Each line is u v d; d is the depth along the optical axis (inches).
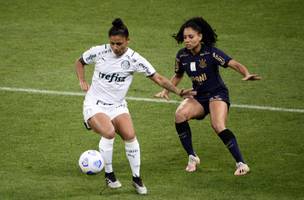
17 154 1323.8
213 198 1120.8
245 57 1943.9
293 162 1306.6
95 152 1135.0
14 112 1546.5
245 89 1723.7
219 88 1266.0
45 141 1396.4
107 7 2267.5
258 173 1251.8
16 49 1953.7
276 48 2009.1
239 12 2234.3
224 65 1225.4
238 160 1229.7
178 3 2285.9
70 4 2281.0
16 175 1214.9
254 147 1384.1
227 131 1226.6
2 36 2047.2
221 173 1254.3
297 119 1537.9
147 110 1582.2
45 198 1106.1
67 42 2014.0
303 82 1769.2
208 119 1542.8
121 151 1362.0
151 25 2143.2
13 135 1419.8
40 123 1491.1
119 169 1272.1
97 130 1138.7
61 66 1845.5
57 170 1250.6
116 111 1155.9
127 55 1135.0
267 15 2215.8
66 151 1348.4
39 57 1902.1
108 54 1136.2
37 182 1182.3
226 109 1256.8
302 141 1412.4
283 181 1213.7
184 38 1228.5
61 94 1660.9
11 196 1111.0
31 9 2249.0
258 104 1625.2
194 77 1259.8
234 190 1165.7
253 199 1119.0
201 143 1414.9
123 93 1155.9
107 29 2112.5
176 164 1301.7
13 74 1777.8
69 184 1179.3
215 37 1248.2
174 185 1188.5
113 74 1138.7
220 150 1378.0
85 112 1158.3
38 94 1656.0
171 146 1392.7
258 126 1498.5
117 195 1127.0
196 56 1246.3
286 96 1676.9
